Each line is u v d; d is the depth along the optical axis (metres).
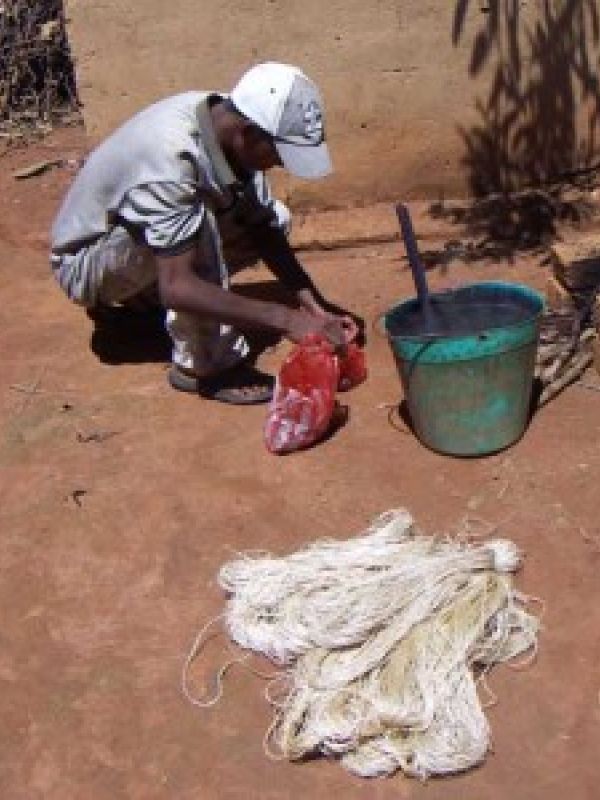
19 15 4.86
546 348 2.94
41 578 2.46
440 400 2.55
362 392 2.95
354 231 3.75
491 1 3.65
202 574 2.43
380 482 2.62
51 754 2.08
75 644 2.29
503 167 3.88
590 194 3.84
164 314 3.33
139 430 2.90
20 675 2.24
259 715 2.11
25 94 4.87
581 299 3.06
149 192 2.67
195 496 2.64
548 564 2.35
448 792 1.94
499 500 2.53
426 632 2.14
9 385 3.14
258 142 2.67
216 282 2.84
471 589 2.21
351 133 3.81
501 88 3.77
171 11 3.65
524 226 3.72
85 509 2.64
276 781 1.99
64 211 3.02
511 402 2.57
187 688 2.17
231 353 2.96
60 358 3.25
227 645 2.25
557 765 1.96
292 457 2.73
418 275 2.53
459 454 2.64
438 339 2.45
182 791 1.99
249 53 3.71
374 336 3.19
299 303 3.17
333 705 2.05
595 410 2.78
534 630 2.19
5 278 3.72
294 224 3.82
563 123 3.84
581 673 2.11
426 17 3.67
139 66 3.73
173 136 2.67
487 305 2.62
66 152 4.48
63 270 3.08
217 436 2.84
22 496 2.70
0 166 4.41
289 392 2.70
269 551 2.46
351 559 2.31
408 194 3.91
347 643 2.15
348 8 3.65
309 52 3.71
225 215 2.93
